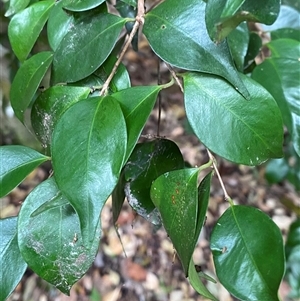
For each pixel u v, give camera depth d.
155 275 0.58
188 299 0.57
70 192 0.15
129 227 0.62
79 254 0.17
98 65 0.18
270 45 0.25
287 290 0.52
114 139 0.16
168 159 0.22
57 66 0.19
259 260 0.17
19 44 0.22
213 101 0.17
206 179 0.18
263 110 0.17
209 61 0.17
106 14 0.19
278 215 0.66
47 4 0.22
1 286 0.18
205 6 0.17
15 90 0.21
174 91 0.78
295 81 0.23
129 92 0.17
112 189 0.15
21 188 0.67
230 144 0.17
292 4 0.29
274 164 0.56
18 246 0.18
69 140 0.16
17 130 0.60
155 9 0.18
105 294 0.56
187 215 0.17
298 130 0.22
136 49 0.25
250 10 0.16
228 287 0.17
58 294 0.55
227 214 0.18
